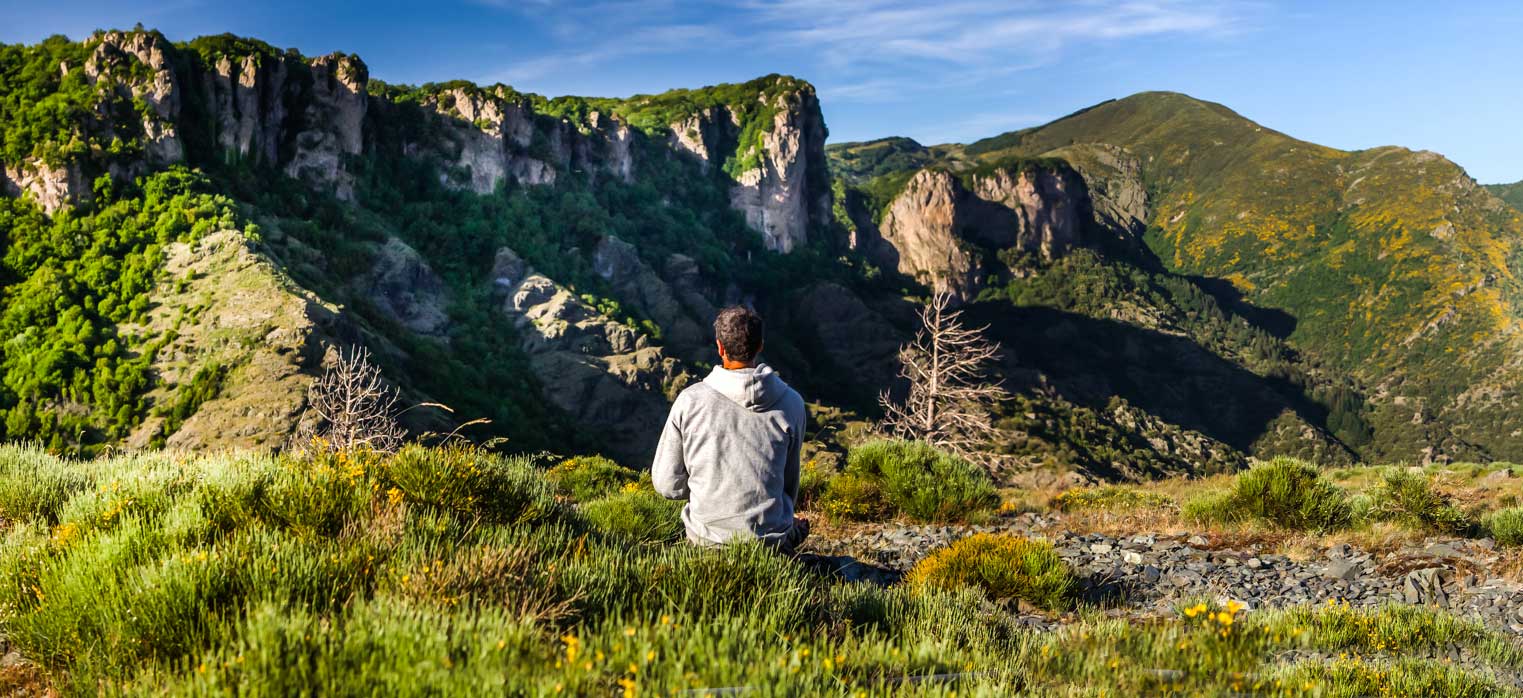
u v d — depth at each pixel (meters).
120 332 108.06
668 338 197.75
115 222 123.75
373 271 153.50
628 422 157.12
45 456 6.66
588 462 14.88
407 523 4.09
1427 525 9.41
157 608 2.97
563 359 161.12
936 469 11.76
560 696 2.18
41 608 3.23
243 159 158.50
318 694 2.18
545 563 3.62
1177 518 10.58
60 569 3.52
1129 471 181.75
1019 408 194.12
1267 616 5.43
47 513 5.62
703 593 3.38
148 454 6.62
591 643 2.61
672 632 2.82
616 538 5.50
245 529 3.90
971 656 3.44
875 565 8.00
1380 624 5.16
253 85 161.38
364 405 30.45
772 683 2.50
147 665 2.77
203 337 104.81
